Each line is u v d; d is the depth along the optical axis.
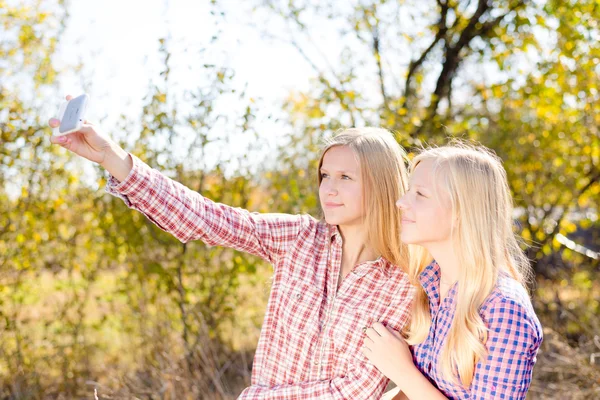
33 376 4.34
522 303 1.64
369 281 1.98
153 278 4.57
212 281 4.71
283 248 2.01
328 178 2.01
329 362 1.93
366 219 1.98
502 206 1.78
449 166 1.75
